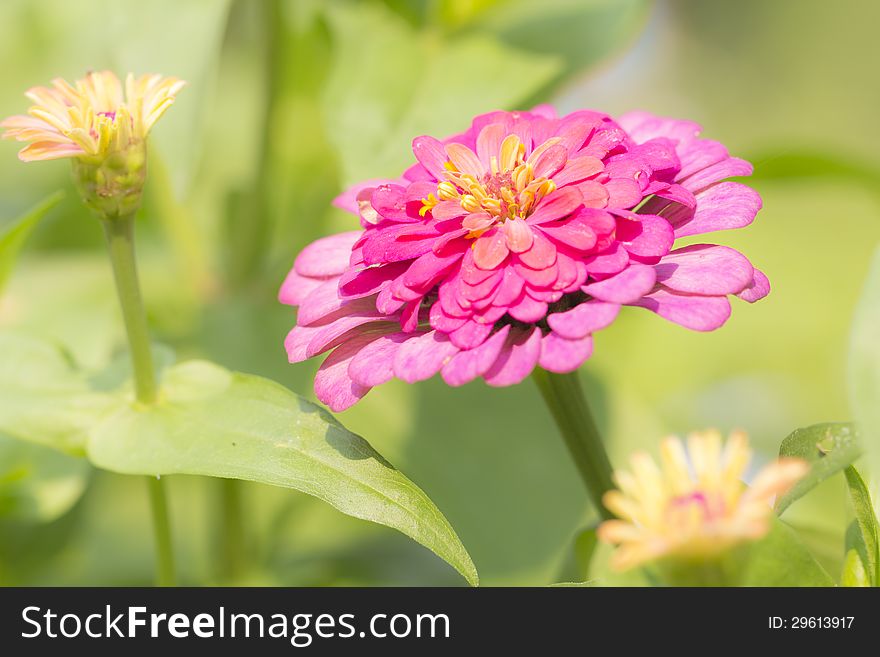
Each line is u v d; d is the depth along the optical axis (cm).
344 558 57
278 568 57
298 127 60
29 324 56
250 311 57
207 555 57
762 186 56
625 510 40
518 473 56
